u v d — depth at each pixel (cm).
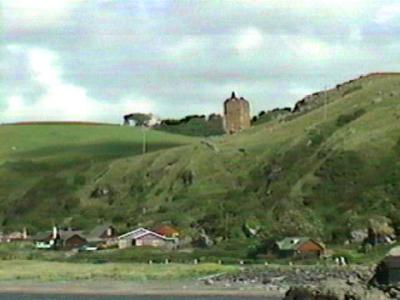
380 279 14912
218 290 19712
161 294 19150
